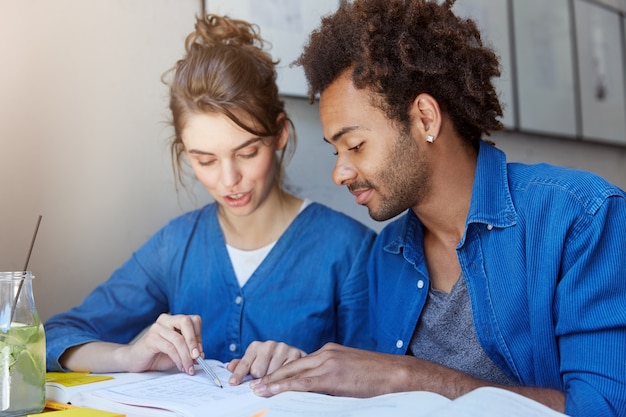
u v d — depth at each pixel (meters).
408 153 0.97
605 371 0.80
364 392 0.85
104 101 1.48
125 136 1.51
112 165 1.49
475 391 0.68
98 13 1.47
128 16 1.52
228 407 0.81
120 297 1.36
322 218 1.40
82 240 1.45
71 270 1.43
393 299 1.12
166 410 0.81
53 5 1.41
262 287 1.34
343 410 0.71
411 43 0.95
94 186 1.47
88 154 1.46
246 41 1.39
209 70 1.23
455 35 0.97
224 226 1.40
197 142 1.23
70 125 1.43
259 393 0.85
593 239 0.86
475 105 1.00
